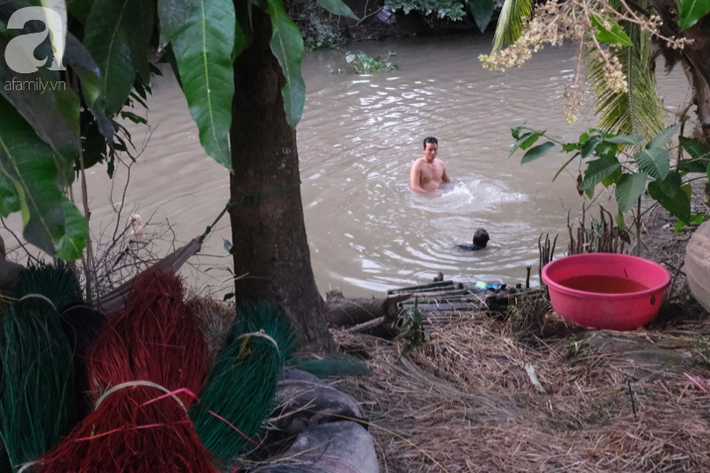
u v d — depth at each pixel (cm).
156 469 112
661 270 328
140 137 870
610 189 652
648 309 309
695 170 326
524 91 1062
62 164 99
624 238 393
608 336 294
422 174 689
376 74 1265
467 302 357
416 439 221
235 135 237
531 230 591
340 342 301
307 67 1360
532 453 214
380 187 707
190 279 471
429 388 258
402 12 1672
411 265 543
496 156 785
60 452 117
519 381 276
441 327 329
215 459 132
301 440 171
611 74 204
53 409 139
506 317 338
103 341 134
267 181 241
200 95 115
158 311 137
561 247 554
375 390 251
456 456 211
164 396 123
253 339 170
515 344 307
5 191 96
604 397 251
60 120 95
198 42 115
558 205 637
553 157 767
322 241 589
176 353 132
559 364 286
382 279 523
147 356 127
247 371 157
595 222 414
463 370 285
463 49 1481
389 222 625
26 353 144
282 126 235
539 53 1330
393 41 1638
